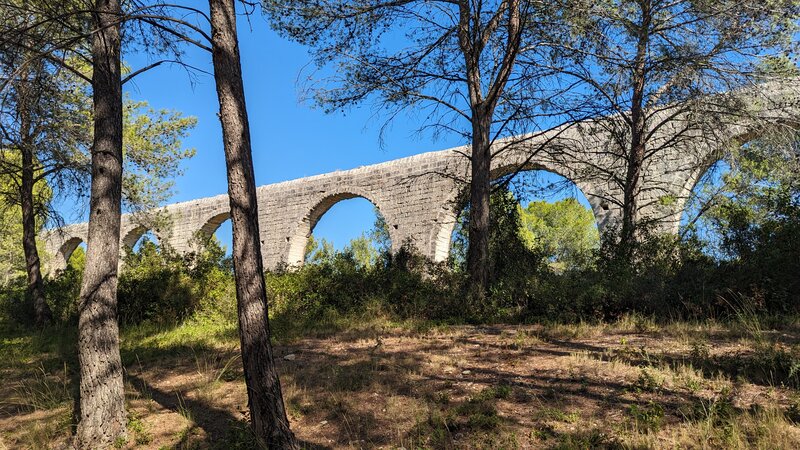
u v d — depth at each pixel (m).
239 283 4.32
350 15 11.38
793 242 7.57
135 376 7.12
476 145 11.30
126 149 16.25
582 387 5.15
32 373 7.98
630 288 8.32
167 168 17.48
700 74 11.18
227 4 4.67
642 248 10.31
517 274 10.57
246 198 4.39
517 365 6.10
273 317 10.62
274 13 11.25
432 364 6.43
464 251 15.09
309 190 24.38
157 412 5.68
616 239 11.65
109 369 4.97
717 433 3.91
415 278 11.16
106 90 5.35
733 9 10.71
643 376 5.17
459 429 4.60
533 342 7.07
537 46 11.53
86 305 4.98
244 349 4.27
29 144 11.45
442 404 5.16
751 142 13.26
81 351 4.96
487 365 6.23
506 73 10.90
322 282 11.44
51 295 14.88
